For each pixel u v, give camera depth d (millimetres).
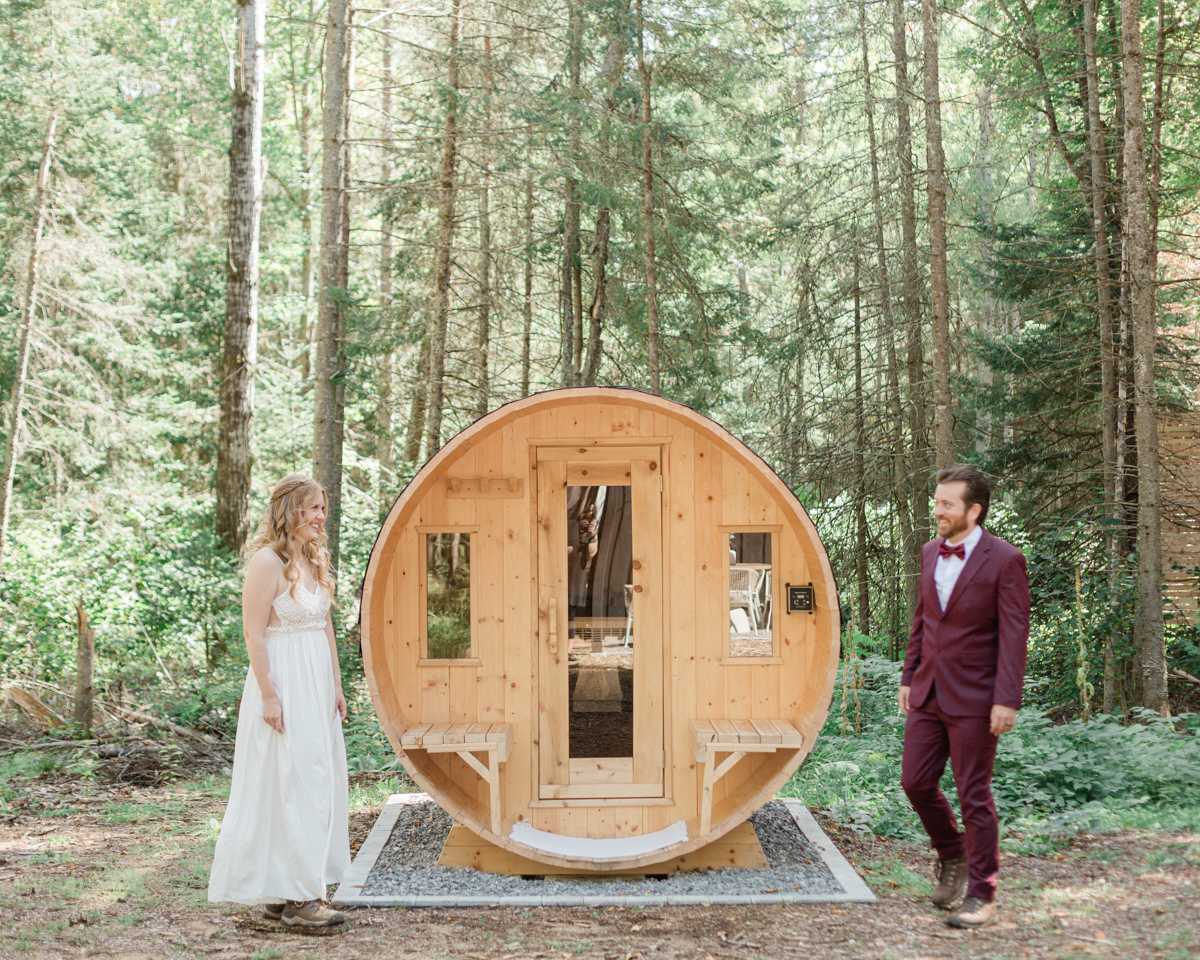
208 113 22984
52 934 4035
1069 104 12469
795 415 13992
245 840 4059
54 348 15555
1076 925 3857
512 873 5188
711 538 5402
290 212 22891
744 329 14508
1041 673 11195
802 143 17766
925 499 13195
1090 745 6926
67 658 12109
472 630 5383
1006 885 4609
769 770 5129
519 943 4031
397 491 17141
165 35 23891
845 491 13445
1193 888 4156
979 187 12445
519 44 13641
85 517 15367
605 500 5434
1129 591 9836
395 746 4902
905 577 12922
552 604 5398
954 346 13000
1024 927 3918
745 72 14203
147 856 5367
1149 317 8914
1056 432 12383
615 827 5363
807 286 13562
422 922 4391
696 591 5402
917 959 3607
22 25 16719
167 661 13719
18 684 10039
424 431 19406
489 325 16047
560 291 15688
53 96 15664
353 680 11688
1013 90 11641
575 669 5414
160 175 22297
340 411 12992
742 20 14430
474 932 4223
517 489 5391
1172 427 12312
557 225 15656
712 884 4895
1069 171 13281
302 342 22719
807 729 4902
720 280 20109
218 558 15109
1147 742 6875
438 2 14297
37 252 14430
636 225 14102
